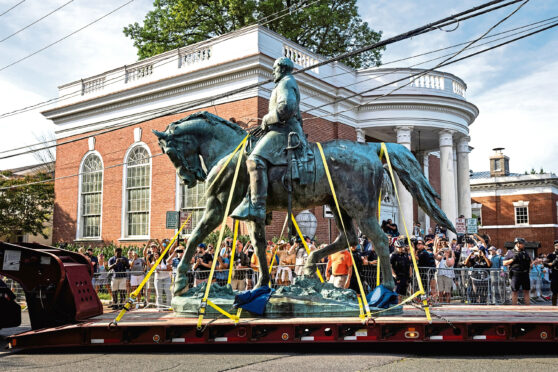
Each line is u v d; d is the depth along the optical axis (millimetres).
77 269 7617
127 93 22406
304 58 21031
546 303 14625
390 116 22422
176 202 20469
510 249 15906
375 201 7215
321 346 6934
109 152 23312
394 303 7004
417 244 11961
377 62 32469
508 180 43062
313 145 7285
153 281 11625
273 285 9836
